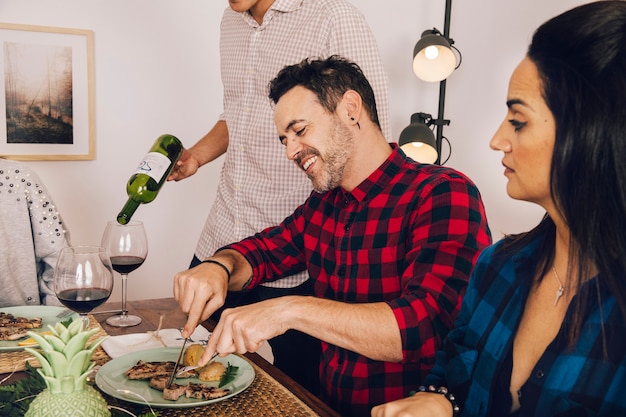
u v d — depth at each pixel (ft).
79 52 10.03
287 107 4.68
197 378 4.06
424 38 10.75
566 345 2.75
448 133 13.06
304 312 3.93
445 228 4.30
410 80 12.69
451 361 3.37
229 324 3.91
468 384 3.28
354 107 4.66
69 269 4.52
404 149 11.05
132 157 10.69
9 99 9.68
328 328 3.92
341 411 4.66
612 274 2.51
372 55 6.46
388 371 4.50
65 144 10.12
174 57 10.73
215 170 11.30
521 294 3.12
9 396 3.34
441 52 10.96
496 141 2.77
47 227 6.31
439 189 4.47
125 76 10.45
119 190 10.68
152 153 5.57
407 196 4.63
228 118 7.23
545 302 2.98
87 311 4.61
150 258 11.02
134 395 3.77
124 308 5.53
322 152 4.69
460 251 4.23
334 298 5.06
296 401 3.81
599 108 2.38
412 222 4.55
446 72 10.96
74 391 2.93
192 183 11.16
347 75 4.68
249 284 5.38
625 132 2.36
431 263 4.24
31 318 5.12
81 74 10.09
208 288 4.74
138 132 10.67
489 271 3.36
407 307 3.98
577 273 2.68
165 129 10.85
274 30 6.66
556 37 2.52
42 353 4.38
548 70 2.52
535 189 2.68
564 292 2.87
